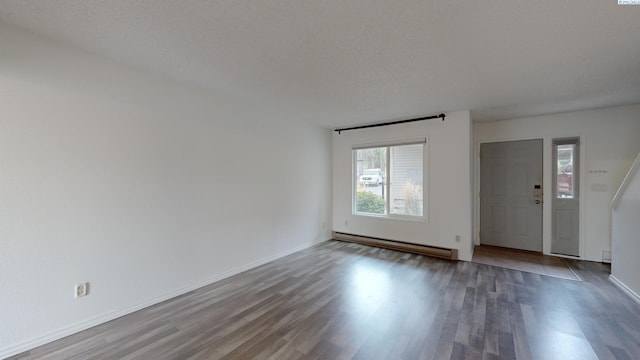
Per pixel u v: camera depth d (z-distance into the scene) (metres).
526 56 2.23
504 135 4.52
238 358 1.84
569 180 4.06
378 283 3.14
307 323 2.28
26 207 1.92
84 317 2.19
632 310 2.46
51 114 2.03
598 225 3.84
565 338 2.04
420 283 3.13
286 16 1.71
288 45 2.09
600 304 2.58
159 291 2.68
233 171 3.44
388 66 2.45
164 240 2.73
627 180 2.82
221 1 1.57
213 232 3.19
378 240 4.80
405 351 1.91
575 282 3.11
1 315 1.83
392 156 4.79
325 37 1.96
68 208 2.11
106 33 1.95
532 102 3.51
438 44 2.04
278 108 3.83
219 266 3.26
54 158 2.04
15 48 1.88
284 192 4.26
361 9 1.63
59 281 2.07
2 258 1.83
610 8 1.59
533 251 4.34
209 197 3.15
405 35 1.92
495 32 1.87
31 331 1.94
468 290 2.92
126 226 2.45
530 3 1.56
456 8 1.61
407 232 4.55
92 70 2.23
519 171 4.43
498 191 4.61
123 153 2.43
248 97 3.36
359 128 5.09
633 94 3.16
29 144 1.93
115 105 2.37
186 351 1.91
